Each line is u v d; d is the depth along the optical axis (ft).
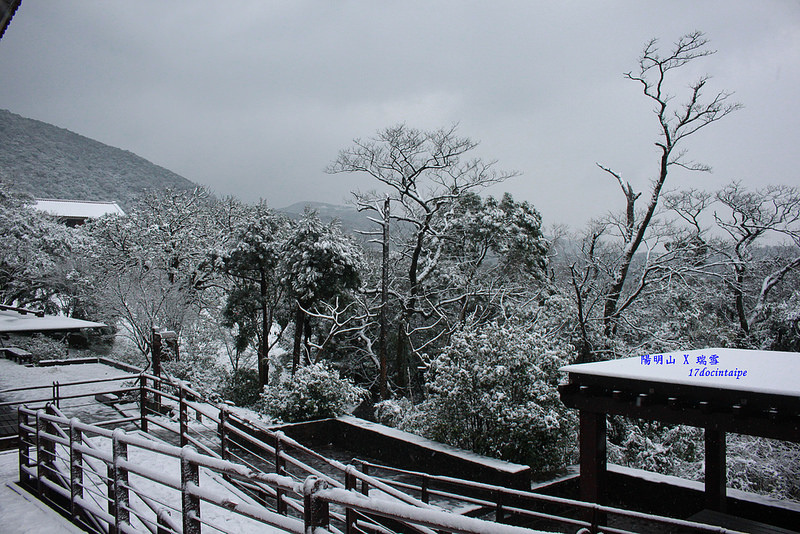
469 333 49.01
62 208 267.80
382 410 62.75
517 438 43.55
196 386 63.82
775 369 27.76
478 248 112.37
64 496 20.86
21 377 59.11
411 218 101.60
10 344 87.04
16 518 20.34
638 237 79.15
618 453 53.98
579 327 69.67
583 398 28.94
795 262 88.48
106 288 96.12
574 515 40.42
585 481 28.91
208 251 110.32
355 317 95.14
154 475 14.25
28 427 24.14
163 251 118.62
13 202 134.41
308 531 9.88
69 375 60.80
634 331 77.66
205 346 95.55
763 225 91.86
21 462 24.39
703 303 91.50
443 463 43.96
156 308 88.99
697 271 79.30
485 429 45.34
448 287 101.50
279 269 100.99
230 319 102.27
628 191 82.17
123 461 16.02
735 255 93.56
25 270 122.11
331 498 9.61
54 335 109.70
